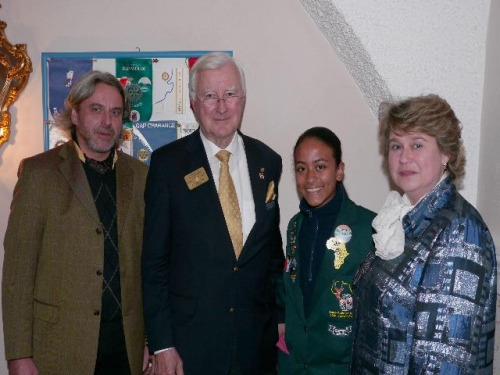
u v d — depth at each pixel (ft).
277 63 7.12
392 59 6.24
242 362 5.47
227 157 5.63
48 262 5.51
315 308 5.32
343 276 5.26
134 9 7.09
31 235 5.43
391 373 3.96
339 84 7.13
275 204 5.88
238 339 5.44
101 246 5.57
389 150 4.31
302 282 5.55
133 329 5.81
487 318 3.75
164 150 5.64
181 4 7.06
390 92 6.31
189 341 5.34
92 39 7.14
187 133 7.14
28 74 7.11
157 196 5.40
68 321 5.48
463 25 6.14
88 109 5.63
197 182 5.41
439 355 3.61
